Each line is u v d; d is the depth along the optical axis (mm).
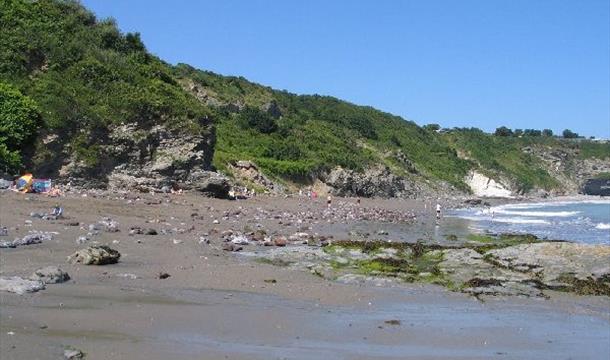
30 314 11188
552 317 14625
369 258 22531
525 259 21531
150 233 24438
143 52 52719
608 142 179125
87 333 10328
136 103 43469
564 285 18688
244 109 86062
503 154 153375
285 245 25375
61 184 38719
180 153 43781
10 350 8797
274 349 10336
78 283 14523
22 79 41438
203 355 9562
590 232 41562
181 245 22406
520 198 110312
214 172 45875
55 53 44688
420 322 13367
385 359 10211
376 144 107062
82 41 48031
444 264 21625
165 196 40031
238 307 13469
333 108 123188
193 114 46000
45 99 40406
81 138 40469
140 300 13289
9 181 34750
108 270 16547
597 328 13508
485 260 22000
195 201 39875
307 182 73875
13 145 37625
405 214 52312
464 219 52062
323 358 9953
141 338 10336
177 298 13906
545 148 167125
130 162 42125
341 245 24891
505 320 14039
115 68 47000
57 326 10578
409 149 119000
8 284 13109
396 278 19281
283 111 101812
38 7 48406
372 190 83438
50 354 8781
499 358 10711
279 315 13016
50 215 25562
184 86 82625
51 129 39344
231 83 97062
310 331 11883
